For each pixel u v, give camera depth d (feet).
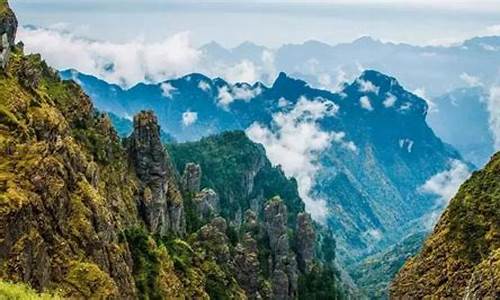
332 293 635.25
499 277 248.52
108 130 412.36
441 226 375.04
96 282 236.43
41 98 285.43
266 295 520.83
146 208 416.46
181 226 497.87
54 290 221.46
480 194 359.87
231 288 453.58
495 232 332.39
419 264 368.48
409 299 359.87
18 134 241.96
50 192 238.07
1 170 224.74
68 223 248.11
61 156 267.18
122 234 306.96
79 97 393.91
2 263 201.67
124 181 400.47
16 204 212.23
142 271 328.29
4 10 282.15
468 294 267.18
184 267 389.39
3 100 253.85
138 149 436.76
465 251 339.16
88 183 281.74
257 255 569.23
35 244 216.74
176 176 631.97
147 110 450.30
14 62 285.43
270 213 621.72
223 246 513.04
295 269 590.96
